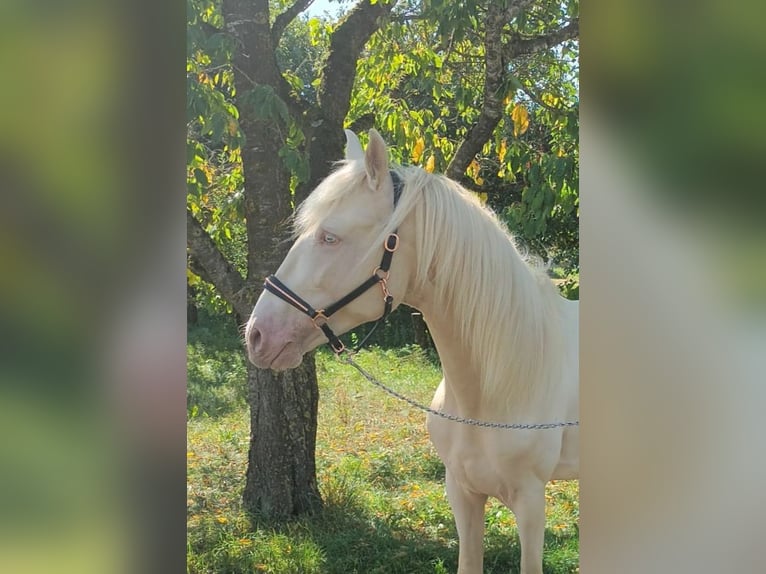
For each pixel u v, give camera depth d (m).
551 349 2.07
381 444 4.86
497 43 3.17
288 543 3.14
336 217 1.87
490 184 6.38
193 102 2.78
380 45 4.10
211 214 4.03
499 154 4.19
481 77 4.56
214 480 4.08
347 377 7.02
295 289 1.88
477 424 1.95
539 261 2.36
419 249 1.89
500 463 2.02
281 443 3.46
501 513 3.58
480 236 1.90
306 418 3.52
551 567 2.95
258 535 3.24
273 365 1.89
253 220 3.36
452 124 5.79
